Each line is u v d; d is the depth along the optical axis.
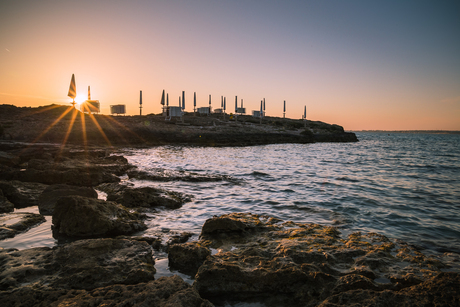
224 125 66.88
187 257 5.09
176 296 3.57
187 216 8.62
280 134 62.50
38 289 3.95
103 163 18.50
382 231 7.55
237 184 14.03
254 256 5.12
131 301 3.51
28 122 42.88
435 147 56.94
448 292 3.71
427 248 6.36
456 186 14.40
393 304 3.64
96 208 7.11
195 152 35.44
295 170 19.95
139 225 7.35
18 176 12.78
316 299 4.11
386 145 63.03
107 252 5.15
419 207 10.15
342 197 11.59
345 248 5.58
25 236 6.62
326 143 67.50
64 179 12.87
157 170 16.30
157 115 76.19
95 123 48.62
